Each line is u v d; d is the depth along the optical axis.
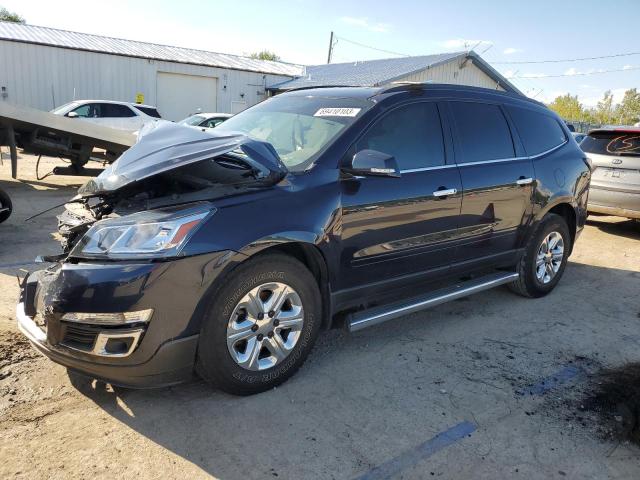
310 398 3.33
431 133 4.15
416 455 2.84
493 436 3.04
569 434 3.10
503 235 4.74
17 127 9.96
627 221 10.05
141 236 2.85
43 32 25.14
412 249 3.96
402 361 3.89
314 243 3.32
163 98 26.06
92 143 10.57
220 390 3.28
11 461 2.63
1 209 7.20
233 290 3.04
